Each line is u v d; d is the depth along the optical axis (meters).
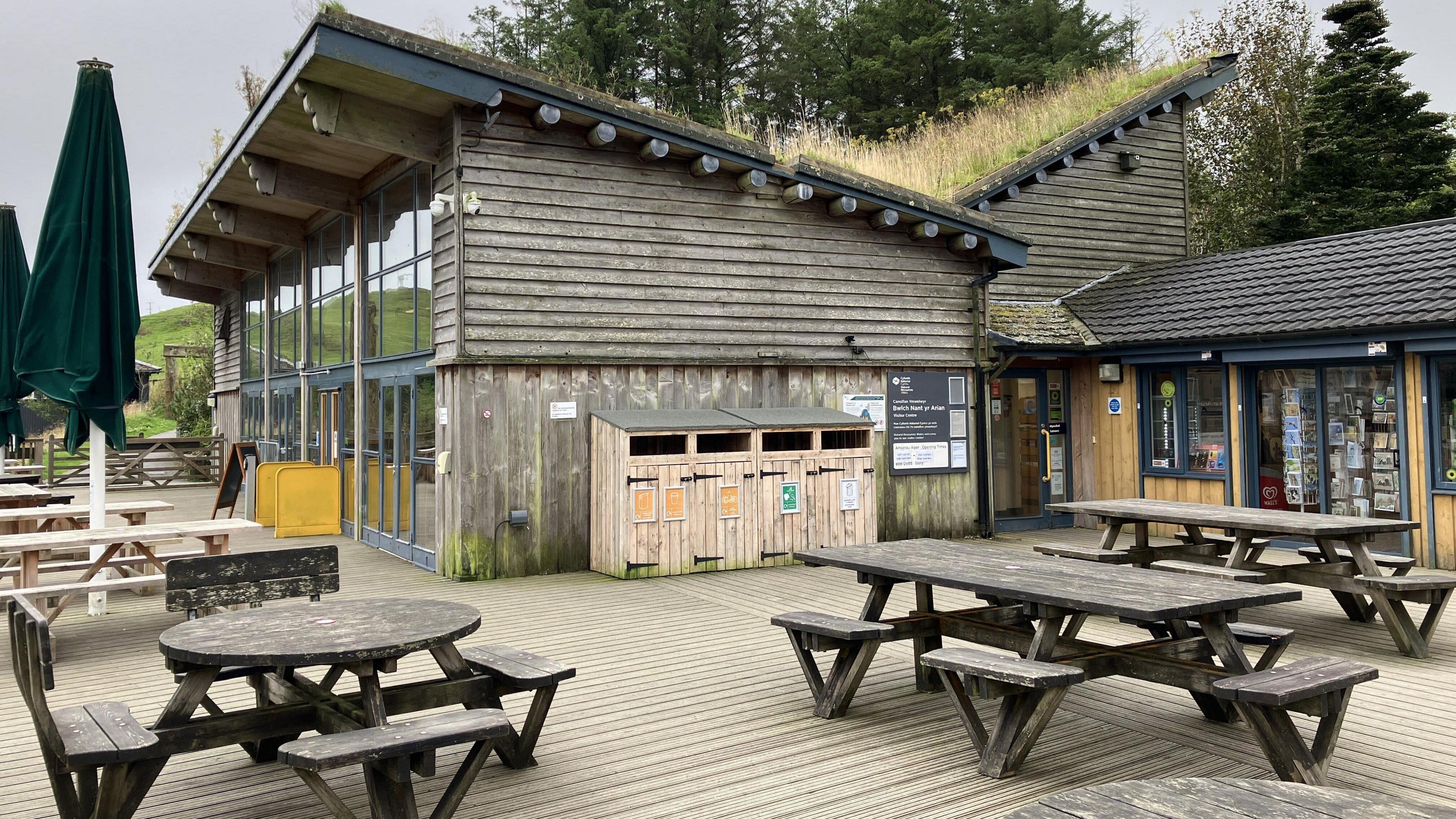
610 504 9.59
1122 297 13.80
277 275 16.14
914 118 30.70
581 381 9.95
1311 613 8.01
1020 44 31.38
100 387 7.61
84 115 7.65
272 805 4.17
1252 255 13.30
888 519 11.82
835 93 32.06
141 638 7.30
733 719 5.29
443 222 9.66
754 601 8.41
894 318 11.96
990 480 12.68
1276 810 2.49
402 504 10.87
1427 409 9.77
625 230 10.21
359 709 4.02
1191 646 4.95
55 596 7.00
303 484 12.77
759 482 10.05
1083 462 13.65
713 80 32.59
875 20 32.47
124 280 7.78
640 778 4.43
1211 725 5.13
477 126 9.43
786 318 11.20
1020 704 4.42
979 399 12.52
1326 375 10.91
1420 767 4.47
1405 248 11.27
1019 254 12.41
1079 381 13.69
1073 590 4.58
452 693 4.34
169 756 3.70
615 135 9.74
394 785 3.60
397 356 10.86
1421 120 21.80
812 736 5.00
